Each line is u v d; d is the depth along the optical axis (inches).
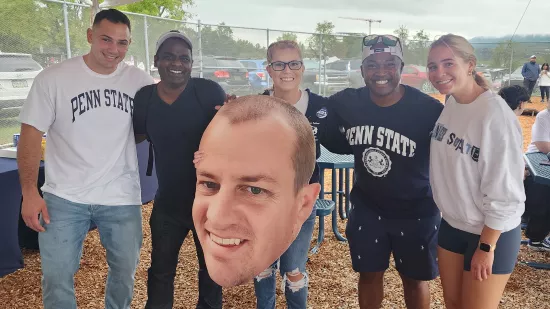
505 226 62.9
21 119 79.5
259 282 90.7
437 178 70.2
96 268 134.7
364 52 72.8
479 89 63.9
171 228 86.4
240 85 399.5
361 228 82.4
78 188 80.9
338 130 84.0
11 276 127.3
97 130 81.2
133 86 85.9
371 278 85.7
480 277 65.1
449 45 62.0
